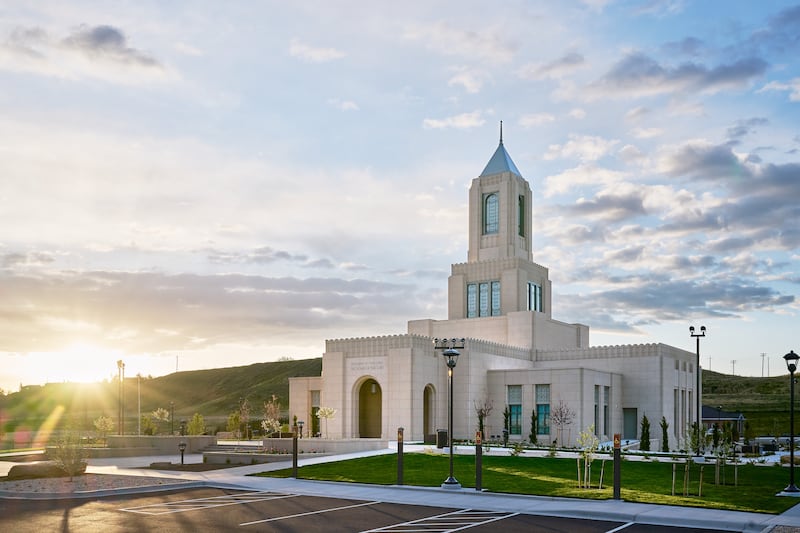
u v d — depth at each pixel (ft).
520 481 112.37
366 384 227.40
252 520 79.15
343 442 165.37
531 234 305.94
